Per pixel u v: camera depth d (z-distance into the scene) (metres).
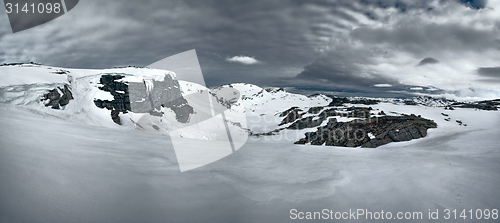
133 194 4.23
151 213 3.61
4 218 2.63
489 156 9.30
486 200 4.95
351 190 5.82
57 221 2.87
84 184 4.23
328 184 6.31
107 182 4.58
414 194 5.40
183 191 4.79
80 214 3.16
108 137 10.97
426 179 6.45
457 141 14.73
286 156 11.73
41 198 3.36
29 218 2.78
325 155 12.51
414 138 17.67
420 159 9.66
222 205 4.30
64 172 4.62
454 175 6.71
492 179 6.19
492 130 19.25
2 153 4.79
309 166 8.88
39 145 6.36
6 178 3.67
